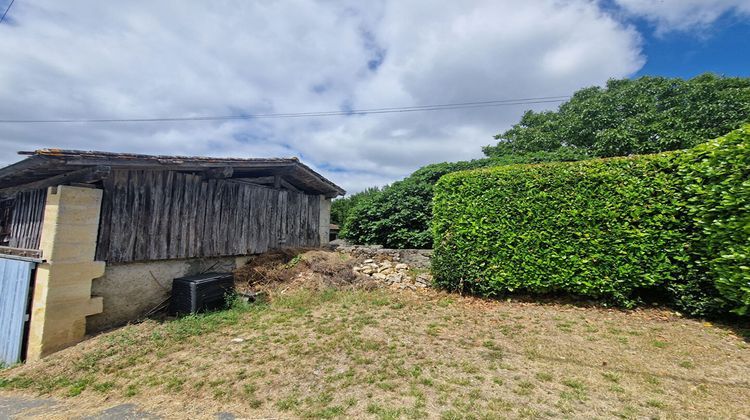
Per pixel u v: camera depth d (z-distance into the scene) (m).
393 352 4.03
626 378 3.25
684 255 4.77
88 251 5.30
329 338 4.51
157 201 6.23
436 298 6.11
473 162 11.01
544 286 5.54
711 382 3.12
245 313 5.73
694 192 4.63
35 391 3.78
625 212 5.10
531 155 11.07
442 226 6.50
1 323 5.25
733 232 4.00
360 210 10.73
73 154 4.69
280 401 3.14
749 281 3.79
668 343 3.98
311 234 9.81
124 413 3.10
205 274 6.62
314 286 6.85
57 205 5.00
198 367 3.91
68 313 5.04
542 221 5.60
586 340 4.17
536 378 3.33
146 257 6.00
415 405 2.94
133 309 5.92
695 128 12.80
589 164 5.46
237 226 7.63
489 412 2.79
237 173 8.08
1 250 5.95
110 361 4.26
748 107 12.23
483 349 4.05
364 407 2.96
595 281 5.21
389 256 8.27
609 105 14.65
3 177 5.57
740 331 4.19
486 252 5.98
